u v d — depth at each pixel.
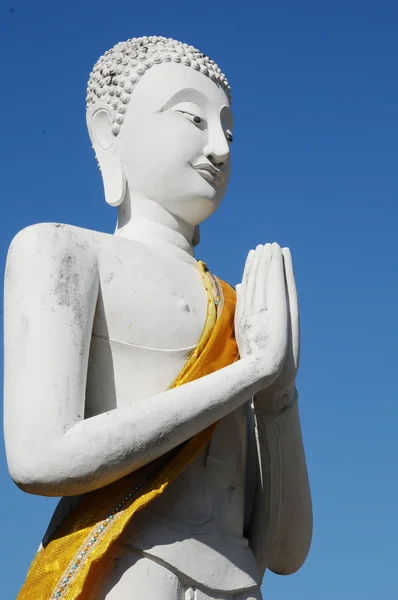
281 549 6.02
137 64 6.08
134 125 6.02
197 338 5.64
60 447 5.07
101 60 6.27
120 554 5.25
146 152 5.97
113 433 5.08
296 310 5.76
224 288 5.96
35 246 5.45
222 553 5.43
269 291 5.63
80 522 5.26
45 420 5.12
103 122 6.15
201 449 5.44
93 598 5.17
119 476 5.14
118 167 6.07
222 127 6.08
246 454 5.93
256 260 5.78
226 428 5.74
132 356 5.52
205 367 5.56
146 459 5.14
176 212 6.00
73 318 5.35
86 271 5.49
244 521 5.91
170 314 5.61
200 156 5.98
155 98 5.98
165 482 5.28
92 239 5.62
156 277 5.68
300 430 5.90
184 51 6.12
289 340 5.63
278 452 5.83
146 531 5.30
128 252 5.70
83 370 5.32
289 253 5.89
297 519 5.95
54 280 5.38
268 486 5.85
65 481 5.05
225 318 5.74
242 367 5.42
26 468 5.07
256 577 5.57
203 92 6.02
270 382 5.50
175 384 5.51
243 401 5.39
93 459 5.05
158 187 5.96
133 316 5.55
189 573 5.28
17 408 5.19
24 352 5.27
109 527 5.18
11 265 5.48
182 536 5.34
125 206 6.07
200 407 5.23
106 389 5.49
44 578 5.17
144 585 5.19
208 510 5.53
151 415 5.14
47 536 5.40
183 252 5.98
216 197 6.04
